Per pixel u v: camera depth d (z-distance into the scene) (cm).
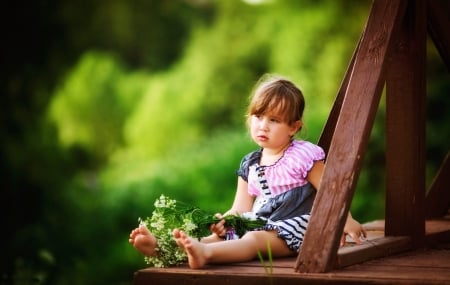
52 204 1672
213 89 1695
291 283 374
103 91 1797
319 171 447
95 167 1770
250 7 1703
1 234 1599
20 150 1727
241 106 1669
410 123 455
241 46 1694
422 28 457
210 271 388
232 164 1443
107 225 1502
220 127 1675
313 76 1569
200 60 1725
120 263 1430
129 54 1838
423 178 468
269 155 463
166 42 1802
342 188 384
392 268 395
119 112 1784
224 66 1703
